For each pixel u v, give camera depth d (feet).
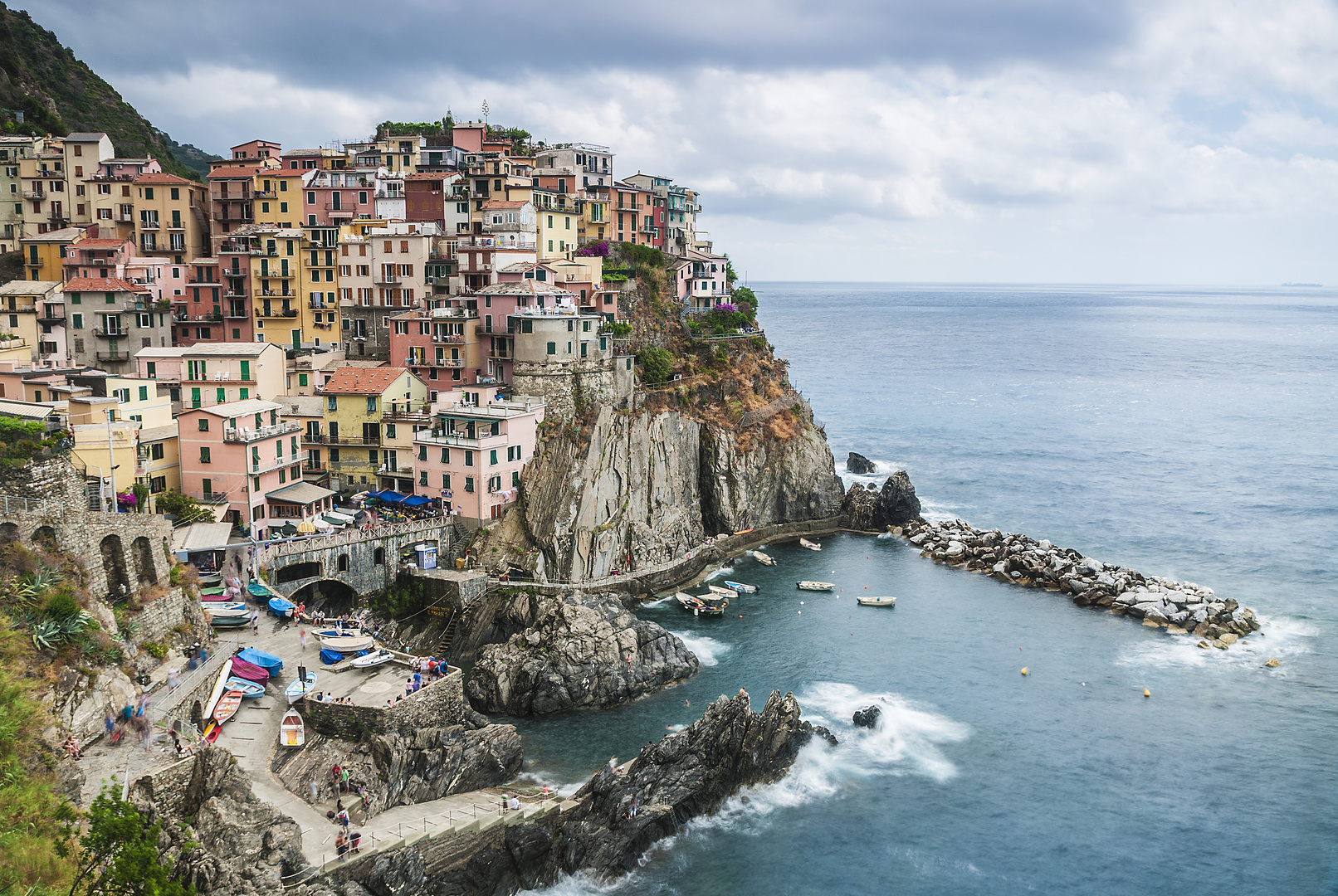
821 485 493.77
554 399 401.70
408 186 504.43
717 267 590.14
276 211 507.71
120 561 244.63
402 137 559.79
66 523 229.86
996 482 587.68
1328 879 235.20
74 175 542.57
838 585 412.16
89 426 301.43
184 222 516.32
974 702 312.91
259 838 192.65
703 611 374.84
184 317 479.82
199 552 303.89
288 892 185.88
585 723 290.97
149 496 312.71
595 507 388.37
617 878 231.71
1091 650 351.67
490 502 370.32
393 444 390.63
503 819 226.79
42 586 213.66
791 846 243.81
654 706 302.45
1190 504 540.93
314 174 508.12
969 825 253.03
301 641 282.97
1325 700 317.01
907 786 268.41
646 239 598.34
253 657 257.75
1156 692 321.93
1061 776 274.57
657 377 461.78
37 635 203.82
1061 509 530.68
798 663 335.26
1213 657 346.95
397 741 236.02
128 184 528.22
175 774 201.16
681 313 531.50
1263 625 374.63
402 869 203.41
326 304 474.49
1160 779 274.16
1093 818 257.34
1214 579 423.64
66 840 164.55
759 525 474.08
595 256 506.07
